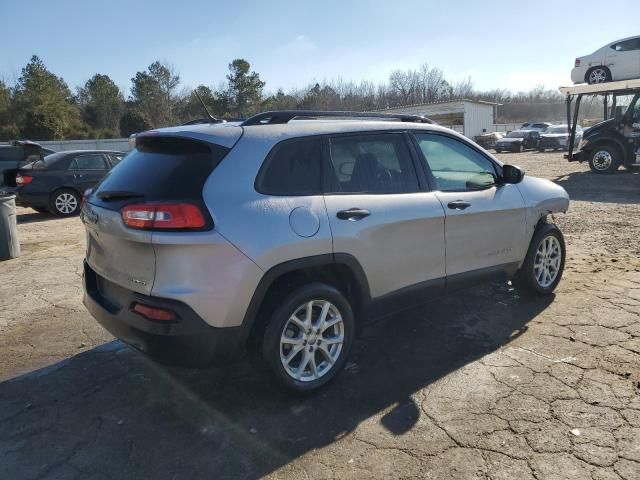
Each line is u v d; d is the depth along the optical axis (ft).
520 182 14.93
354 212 10.68
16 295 17.74
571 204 33.53
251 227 9.34
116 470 8.54
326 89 199.21
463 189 13.38
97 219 10.09
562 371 11.19
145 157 10.57
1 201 22.71
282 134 10.43
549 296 15.89
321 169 10.68
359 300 11.28
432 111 148.66
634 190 38.78
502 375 11.17
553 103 258.78
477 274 13.56
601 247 21.93
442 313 14.94
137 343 9.53
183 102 183.21
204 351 9.27
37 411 10.41
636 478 7.85
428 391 10.68
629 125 48.14
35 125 155.12
